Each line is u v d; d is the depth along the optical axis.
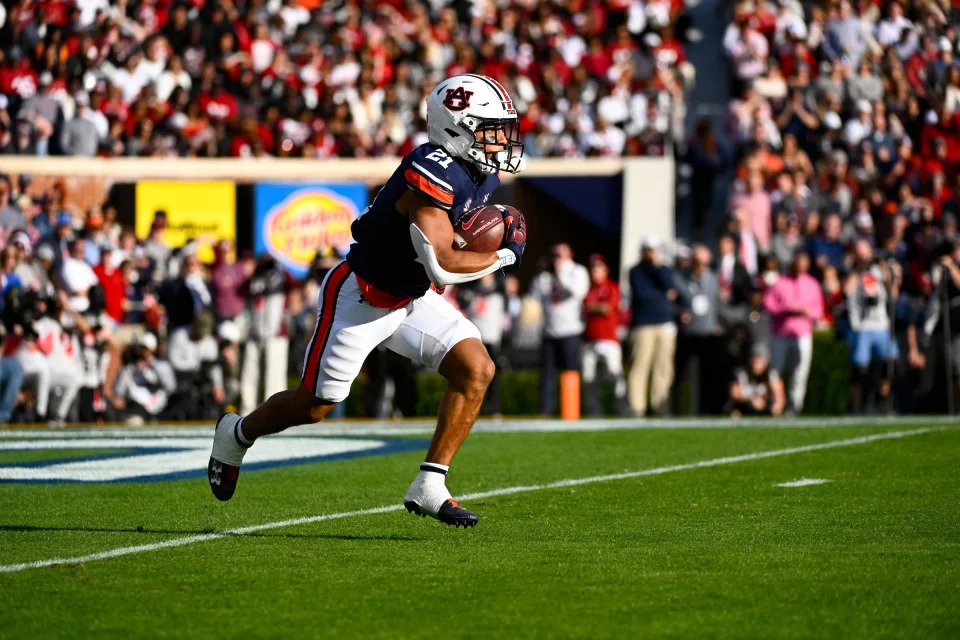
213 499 21.59
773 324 42.94
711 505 20.36
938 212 54.19
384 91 59.56
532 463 26.58
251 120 54.97
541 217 55.22
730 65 62.53
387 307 17.39
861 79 59.69
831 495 21.23
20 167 50.50
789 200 53.22
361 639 12.16
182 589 14.27
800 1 64.19
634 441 30.77
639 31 64.31
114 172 51.69
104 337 42.56
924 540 17.05
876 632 12.24
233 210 52.47
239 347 44.31
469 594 13.95
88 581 14.70
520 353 47.31
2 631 12.54
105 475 24.95
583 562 15.69
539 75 62.12
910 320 44.00
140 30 60.12
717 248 50.31
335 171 53.44
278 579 14.78
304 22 63.31
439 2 66.12
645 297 43.25
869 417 38.66
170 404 43.00
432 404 45.50
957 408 42.41
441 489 17.19
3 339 39.91
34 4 57.16
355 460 27.56
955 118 58.78
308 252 52.91
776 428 33.53
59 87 54.59
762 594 13.80
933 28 63.09
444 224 16.55
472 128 16.97
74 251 42.81
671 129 58.91
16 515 19.84
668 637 12.12
